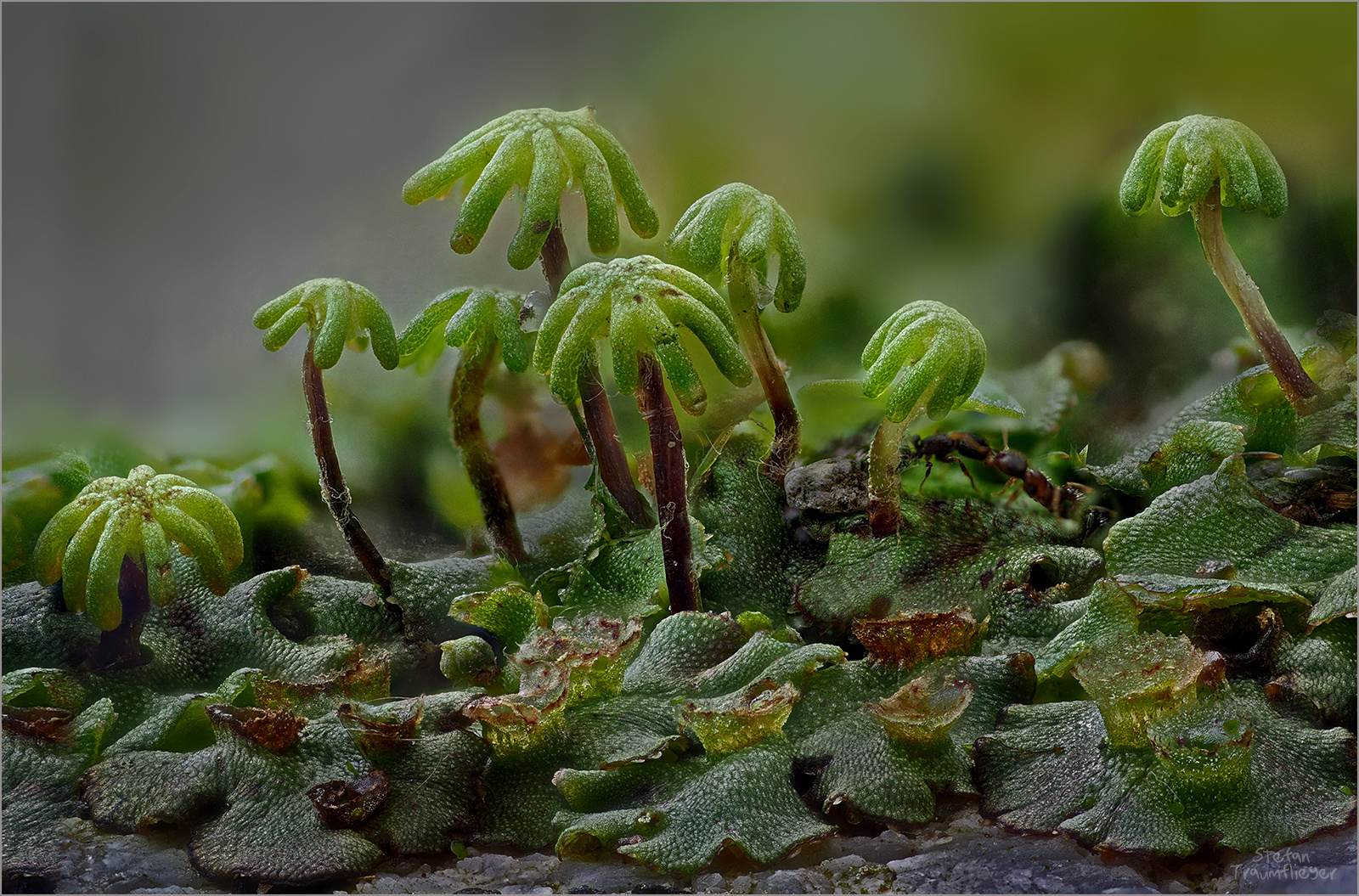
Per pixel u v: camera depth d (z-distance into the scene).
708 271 0.14
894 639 0.14
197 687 0.14
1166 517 0.14
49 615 0.14
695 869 0.13
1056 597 0.14
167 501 0.14
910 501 0.14
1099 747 0.13
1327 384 0.14
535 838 0.13
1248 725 0.13
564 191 0.14
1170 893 0.13
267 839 0.13
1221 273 0.14
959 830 0.13
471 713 0.14
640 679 0.14
